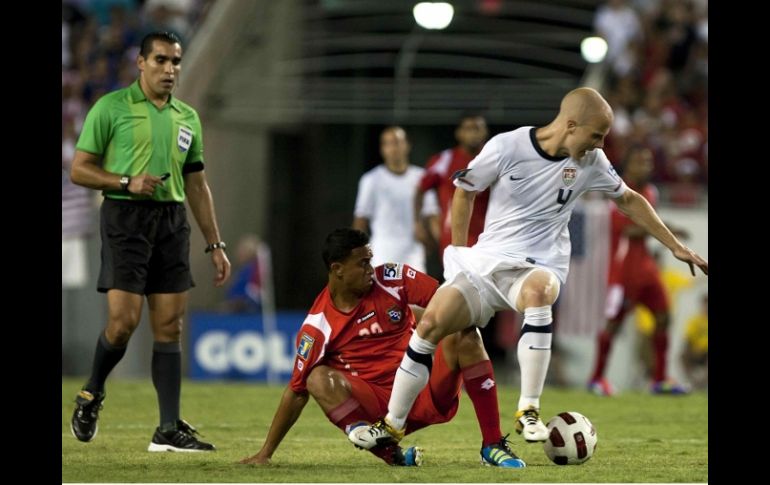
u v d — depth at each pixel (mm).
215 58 55781
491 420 20719
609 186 21125
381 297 20672
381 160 62000
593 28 60625
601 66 58812
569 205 20797
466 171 20547
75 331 46844
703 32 60438
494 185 20781
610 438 27234
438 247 39375
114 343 23656
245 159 58219
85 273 46875
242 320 46188
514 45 59281
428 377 19750
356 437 19922
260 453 21156
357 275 20125
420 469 20109
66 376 46781
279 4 58312
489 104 57969
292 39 59406
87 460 21828
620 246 41188
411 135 60719
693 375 44812
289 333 46000
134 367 47500
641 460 22234
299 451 23656
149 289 24125
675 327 44875
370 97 58812
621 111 57281
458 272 20188
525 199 20516
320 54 59969
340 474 19375
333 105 58812
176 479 18875
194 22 60844
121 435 26766
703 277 44812
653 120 56312
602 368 41375
